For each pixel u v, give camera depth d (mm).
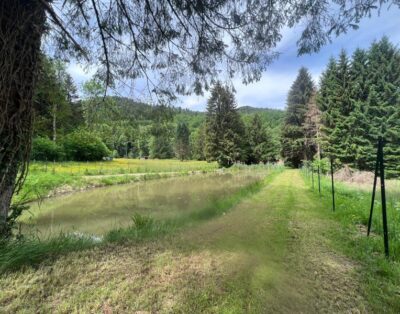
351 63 22250
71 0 3135
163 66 3805
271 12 2994
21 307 1905
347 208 6031
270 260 3154
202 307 2094
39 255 2689
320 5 2791
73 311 1917
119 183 17156
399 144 17641
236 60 3531
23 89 2805
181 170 26719
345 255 3324
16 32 2650
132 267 2699
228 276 2666
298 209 6551
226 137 38500
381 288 2461
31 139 2967
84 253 2943
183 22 3379
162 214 7168
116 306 2021
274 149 44031
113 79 3916
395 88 18422
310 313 2088
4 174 2717
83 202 10094
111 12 3445
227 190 12016
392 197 7199
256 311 2086
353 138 19922
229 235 4211
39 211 8273
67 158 27984
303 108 35125
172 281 2477
